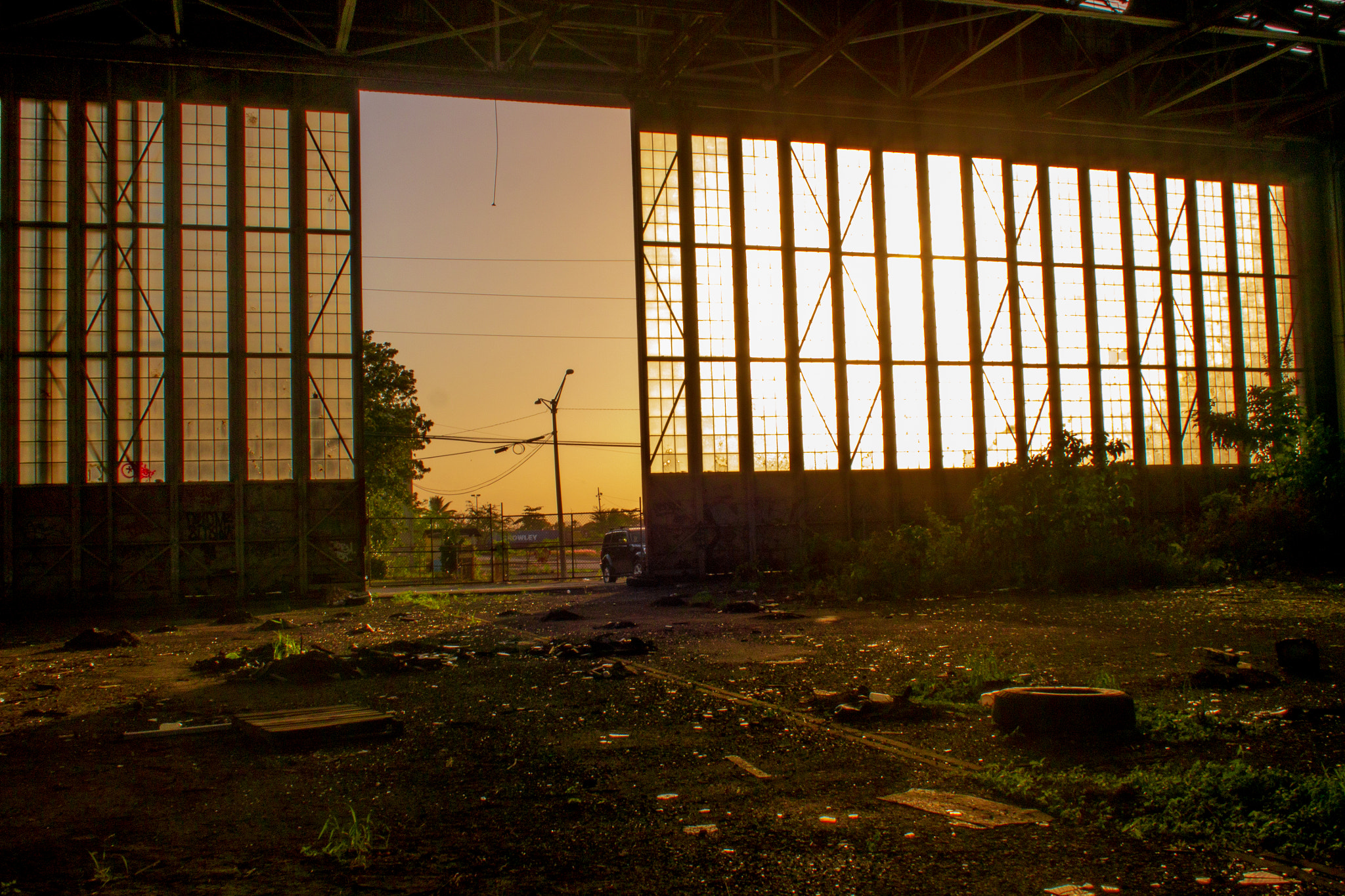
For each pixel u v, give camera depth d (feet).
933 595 57.67
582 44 74.08
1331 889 11.10
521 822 14.40
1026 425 82.89
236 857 13.14
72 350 65.00
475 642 40.11
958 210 82.94
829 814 14.42
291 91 69.46
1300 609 44.09
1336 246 91.04
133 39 67.00
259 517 67.51
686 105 75.77
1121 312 86.63
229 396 67.56
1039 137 85.15
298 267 69.05
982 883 11.49
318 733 20.30
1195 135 87.61
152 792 16.57
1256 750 17.67
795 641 36.52
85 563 64.39
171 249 66.74
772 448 77.05
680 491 74.95
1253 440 84.12
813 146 79.77
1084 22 84.28
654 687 26.58
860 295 80.12
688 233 75.87
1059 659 29.78
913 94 78.13
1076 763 17.06
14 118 64.80
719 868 12.20
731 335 76.64
